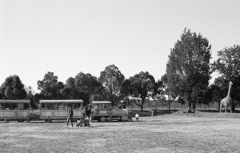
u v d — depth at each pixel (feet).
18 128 118.42
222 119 181.88
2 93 320.70
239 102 310.45
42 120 175.01
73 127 122.62
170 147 65.67
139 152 59.57
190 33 281.33
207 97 280.10
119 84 415.44
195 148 64.23
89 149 63.41
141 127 120.47
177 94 282.15
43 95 366.84
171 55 284.61
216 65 286.66
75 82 399.44
